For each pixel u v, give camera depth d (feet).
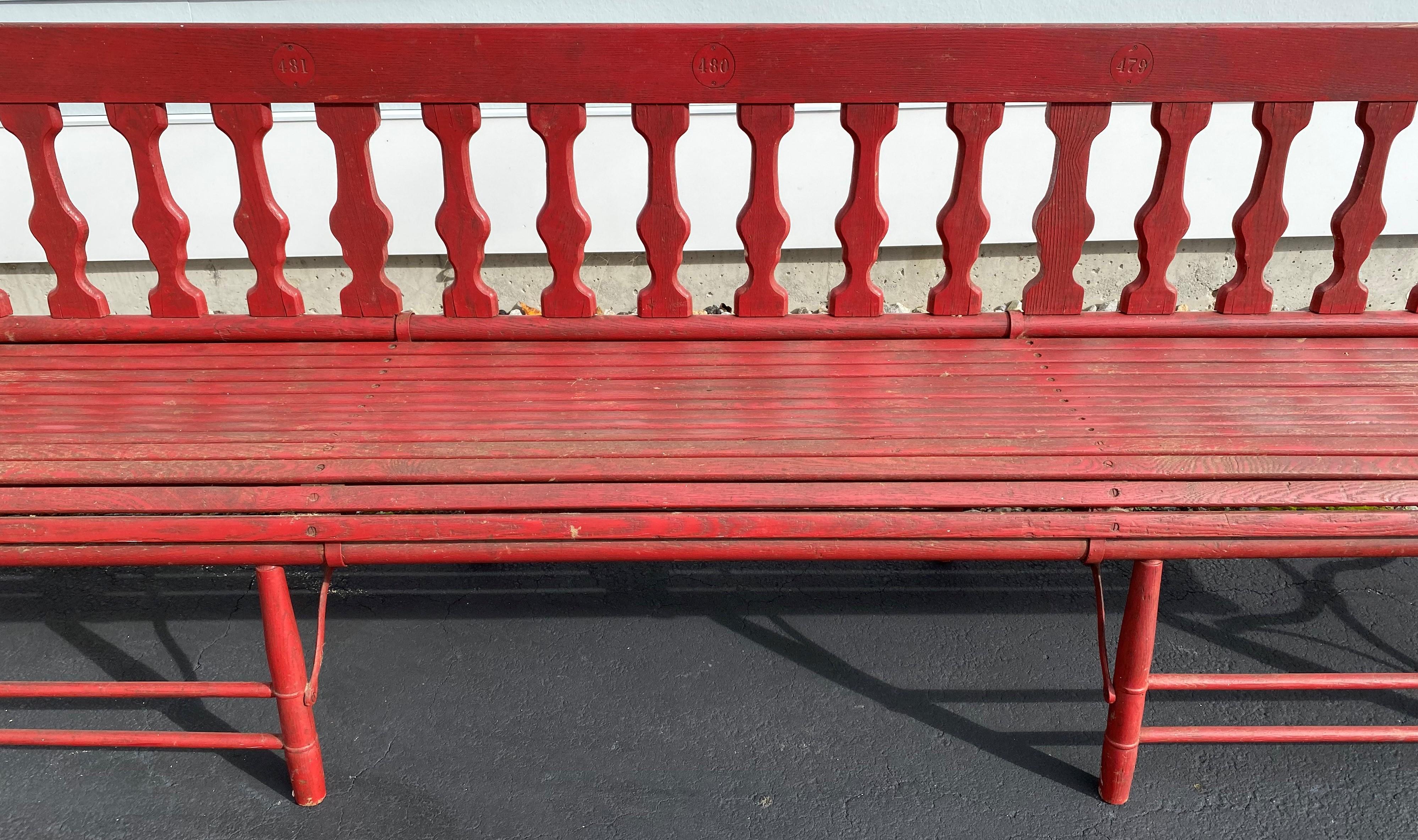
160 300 7.53
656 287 7.62
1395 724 7.07
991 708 7.32
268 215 7.25
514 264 14.33
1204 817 6.33
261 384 6.84
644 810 6.42
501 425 6.17
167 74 6.73
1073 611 8.45
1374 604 8.43
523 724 7.16
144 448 5.79
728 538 5.53
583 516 5.49
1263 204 7.25
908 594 8.70
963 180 7.22
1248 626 8.16
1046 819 6.34
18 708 7.30
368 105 6.93
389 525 5.44
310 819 6.34
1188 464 5.66
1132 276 14.57
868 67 6.82
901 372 7.06
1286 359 7.22
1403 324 7.52
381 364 7.23
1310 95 6.88
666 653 7.95
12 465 5.57
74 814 6.37
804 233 14.10
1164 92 6.91
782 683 7.60
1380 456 5.75
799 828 6.29
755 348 7.55
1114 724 6.18
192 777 6.70
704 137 13.38
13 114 6.81
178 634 8.13
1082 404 6.46
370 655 7.89
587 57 6.78
